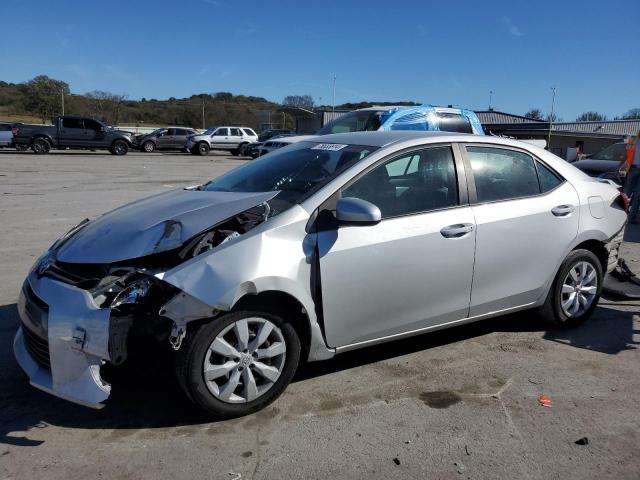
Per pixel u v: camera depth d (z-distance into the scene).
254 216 3.59
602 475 2.88
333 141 4.38
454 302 4.01
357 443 3.12
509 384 3.83
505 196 4.25
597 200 4.74
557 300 4.64
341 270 3.47
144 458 2.95
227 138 34.38
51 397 3.55
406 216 3.75
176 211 3.67
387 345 4.43
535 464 2.96
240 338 3.24
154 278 3.10
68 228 8.67
